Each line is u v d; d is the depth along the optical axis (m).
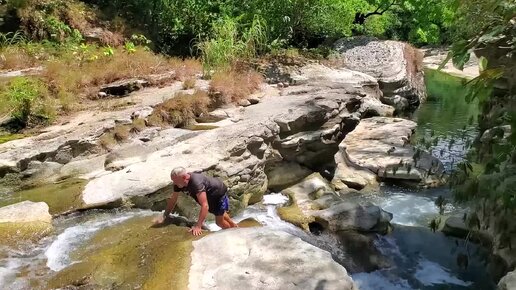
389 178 9.43
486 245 6.45
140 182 6.47
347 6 18.94
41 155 6.93
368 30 23.73
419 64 19.11
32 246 5.22
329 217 7.24
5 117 8.05
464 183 5.04
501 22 4.20
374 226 7.24
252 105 9.71
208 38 13.86
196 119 9.07
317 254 4.68
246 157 7.63
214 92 9.72
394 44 17.72
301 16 16.33
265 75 12.07
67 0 14.19
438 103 16.53
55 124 8.16
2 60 10.82
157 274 4.46
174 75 10.91
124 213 6.12
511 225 4.89
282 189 8.37
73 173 6.96
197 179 5.55
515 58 4.86
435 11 24.53
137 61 11.23
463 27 4.44
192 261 4.60
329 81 12.41
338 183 9.10
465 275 6.49
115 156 7.34
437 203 5.90
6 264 4.86
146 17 15.47
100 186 6.42
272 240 4.89
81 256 5.00
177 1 15.48
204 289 4.20
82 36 13.34
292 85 11.68
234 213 7.29
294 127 8.48
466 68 22.41
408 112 15.11
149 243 5.08
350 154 10.40
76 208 6.00
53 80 9.40
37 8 13.30
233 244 4.85
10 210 5.75
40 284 4.50
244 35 13.15
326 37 18.42
